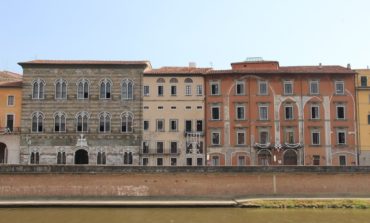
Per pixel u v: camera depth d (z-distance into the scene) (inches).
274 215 2225.6
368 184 2667.3
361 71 3393.2
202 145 3356.3
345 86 3371.1
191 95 3393.2
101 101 3341.5
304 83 3376.0
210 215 2224.4
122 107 3346.5
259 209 2391.7
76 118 3329.2
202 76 3405.5
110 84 3358.8
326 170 2674.7
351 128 3331.7
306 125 3339.1
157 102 3380.9
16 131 3309.5
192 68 3565.5
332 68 3472.0
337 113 3353.8
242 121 3351.4
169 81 3400.6
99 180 2637.8
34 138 3302.2
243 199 2591.0
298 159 3307.1
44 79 3344.0
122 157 3309.5
